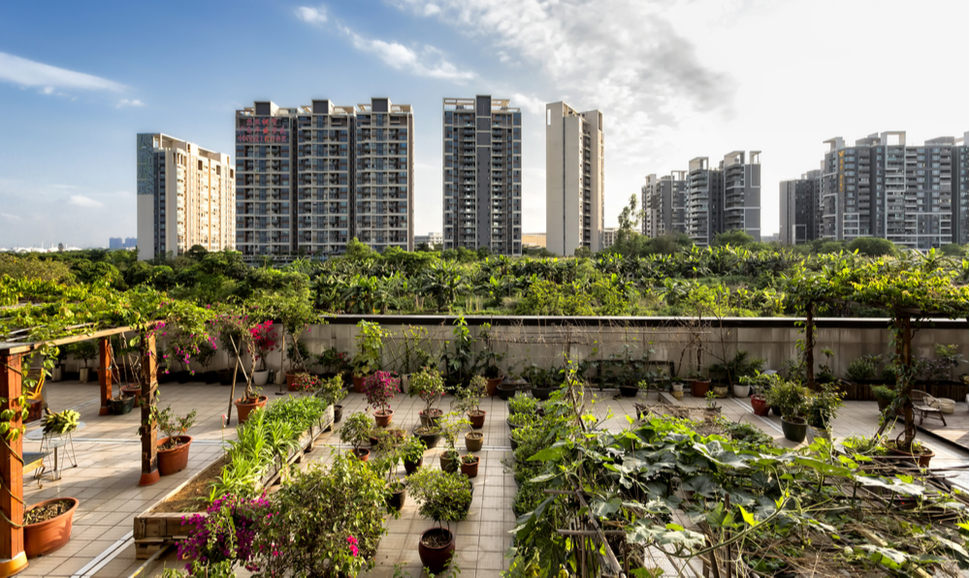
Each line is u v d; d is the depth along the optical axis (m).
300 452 7.12
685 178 104.38
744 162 91.94
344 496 3.91
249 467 5.46
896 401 6.80
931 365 9.99
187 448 7.17
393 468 7.11
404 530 5.53
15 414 4.75
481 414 8.84
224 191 100.00
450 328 11.57
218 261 27.64
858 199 75.69
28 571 4.77
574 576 2.74
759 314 14.04
